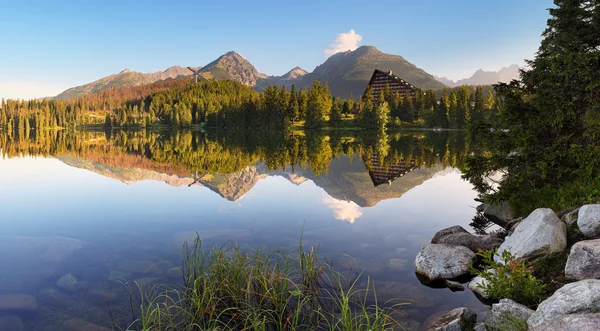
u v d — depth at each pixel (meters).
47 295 7.11
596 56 10.65
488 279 7.22
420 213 14.45
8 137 103.50
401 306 6.84
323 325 6.10
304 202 16.14
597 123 10.88
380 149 54.06
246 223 12.45
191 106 179.50
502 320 5.71
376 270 8.53
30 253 9.36
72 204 15.57
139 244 10.07
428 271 8.31
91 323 6.16
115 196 17.36
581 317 4.43
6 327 6.00
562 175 11.79
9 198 16.94
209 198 16.91
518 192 12.36
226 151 53.06
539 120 12.01
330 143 68.69
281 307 6.50
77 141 83.62
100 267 8.46
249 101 138.62
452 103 124.19
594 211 7.74
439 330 5.89
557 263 7.56
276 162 37.66
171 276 7.91
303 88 132.00
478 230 12.15
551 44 12.84
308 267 7.52
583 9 12.22
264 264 7.63
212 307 6.37
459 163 34.56
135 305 6.76
